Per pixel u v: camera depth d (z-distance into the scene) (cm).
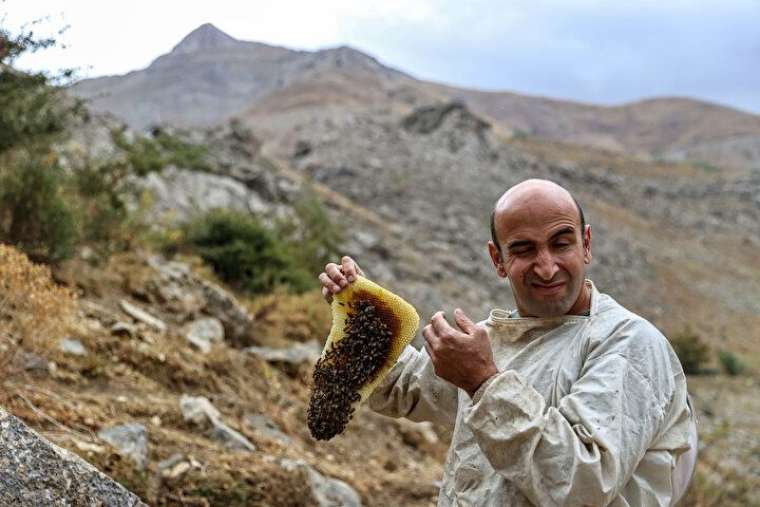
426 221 3722
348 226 2855
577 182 6450
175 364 681
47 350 556
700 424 1944
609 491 213
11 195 787
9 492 239
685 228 6162
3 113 795
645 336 235
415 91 12475
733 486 1112
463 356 226
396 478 694
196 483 490
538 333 249
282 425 705
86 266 865
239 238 1361
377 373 257
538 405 222
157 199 1616
